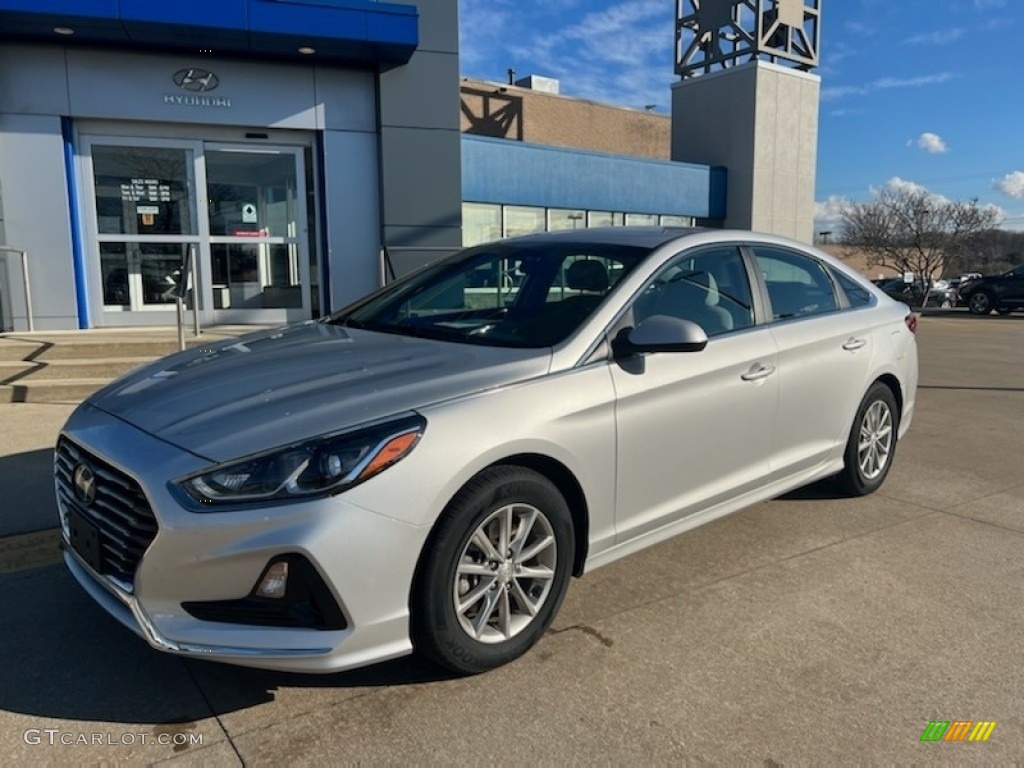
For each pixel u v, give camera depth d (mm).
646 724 2631
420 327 3660
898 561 4020
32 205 9297
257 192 10336
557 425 2965
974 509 4859
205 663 2951
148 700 2713
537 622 3025
